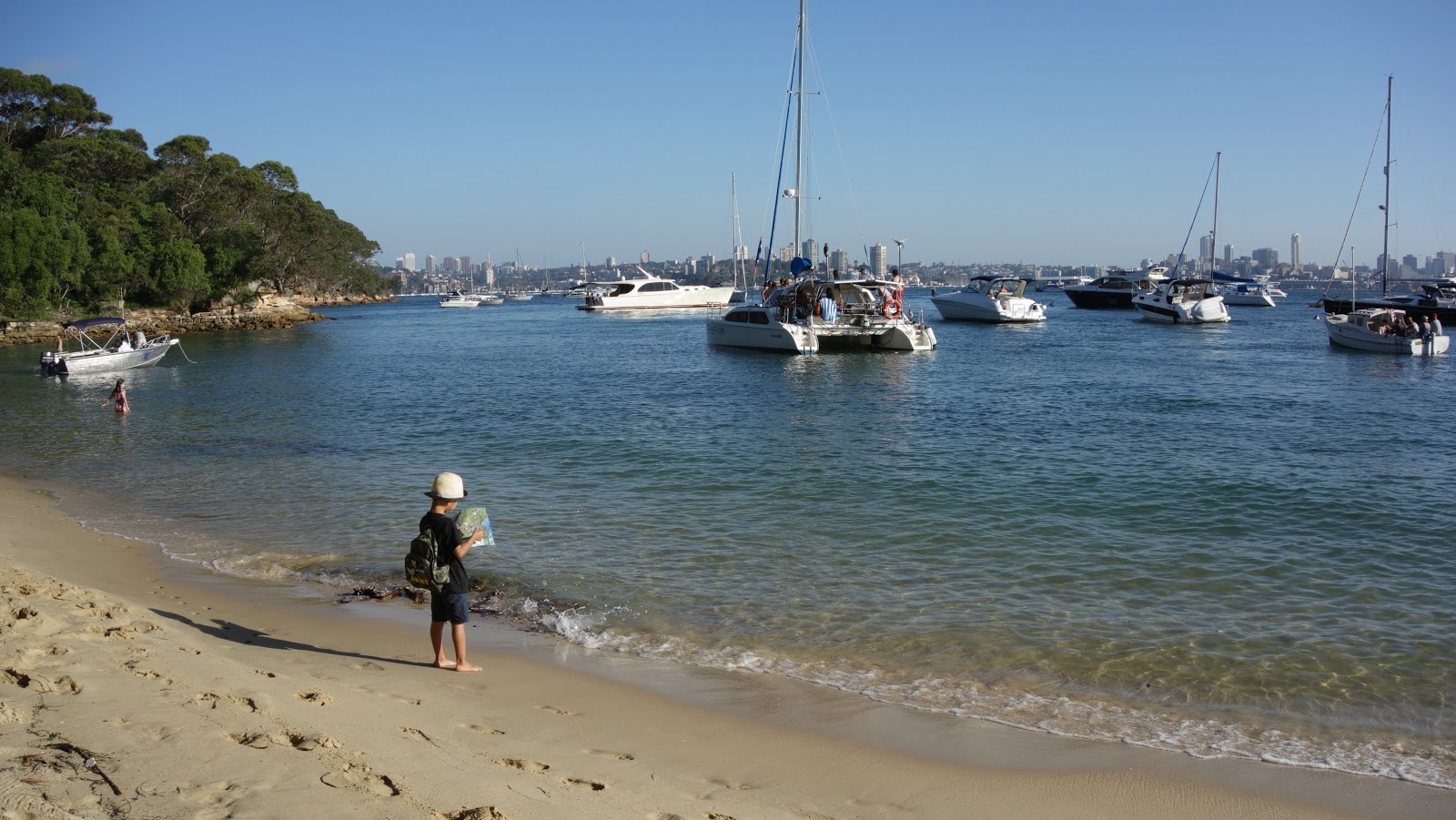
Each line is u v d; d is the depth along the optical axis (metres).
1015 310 66.94
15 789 4.71
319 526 13.71
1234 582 10.95
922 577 11.11
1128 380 32.66
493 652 8.70
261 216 103.25
